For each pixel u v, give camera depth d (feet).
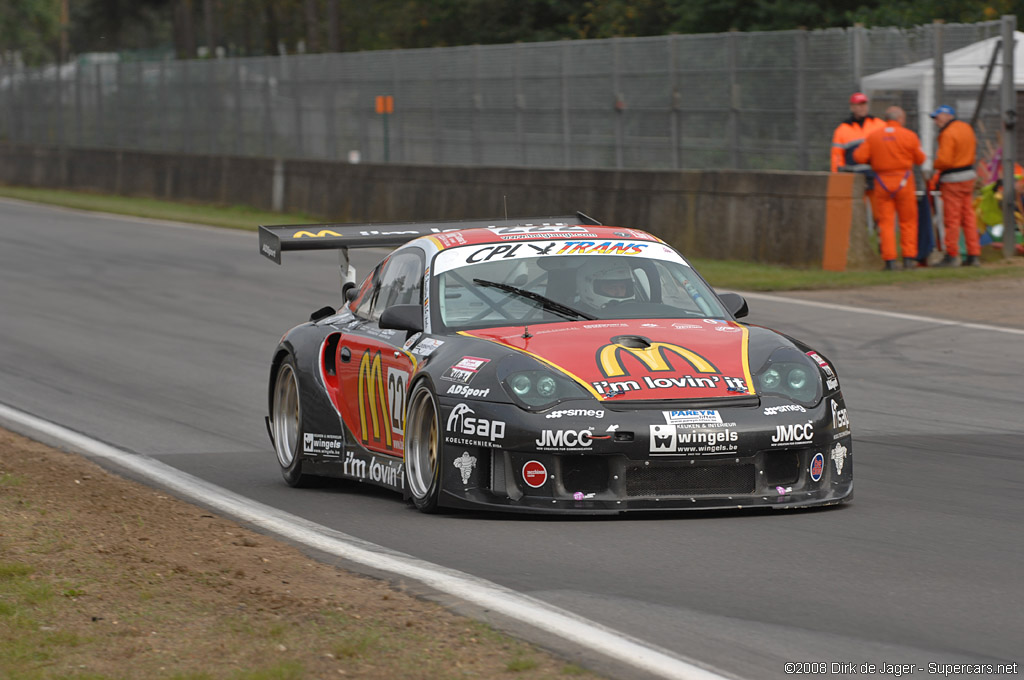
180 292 224.53
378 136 365.40
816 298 189.06
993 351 145.18
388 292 96.17
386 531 77.66
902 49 228.02
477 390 77.56
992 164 223.92
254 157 399.44
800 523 75.36
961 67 223.51
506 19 500.74
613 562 67.36
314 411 96.48
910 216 212.84
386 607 59.98
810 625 55.88
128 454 109.50
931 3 319.47
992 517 77.71
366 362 91.71
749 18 371.15
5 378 151.74
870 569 65.21
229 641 55.93
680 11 378.73
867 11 338.54
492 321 85.81
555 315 86.02
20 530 77.87
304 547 74.54
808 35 239.91
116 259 277.23
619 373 76.84
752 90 251.39
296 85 398.83
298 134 399.85
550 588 62.85
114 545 74.08
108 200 452.35
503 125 318.86
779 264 227.40
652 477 75.05
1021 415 114.52
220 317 196.24
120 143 495.00
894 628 55.26
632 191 259.19
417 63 347.15
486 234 94.07
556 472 75.00
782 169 246.68
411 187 330.75
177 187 440.86
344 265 107.55
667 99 270.46
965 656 51.44
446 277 89.51
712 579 63.77
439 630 56.03
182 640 56.44
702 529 73.92
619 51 281.54
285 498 92.68
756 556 67.97
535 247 91.97
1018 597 59.77
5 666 53.62
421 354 84.43
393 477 87.45
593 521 76.54
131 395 140.15
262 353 165.68
